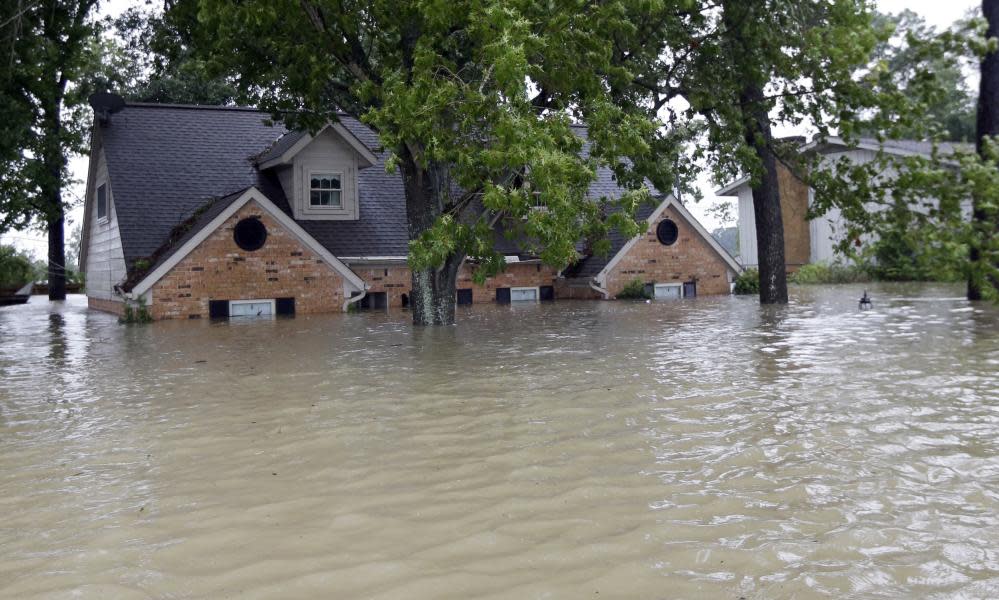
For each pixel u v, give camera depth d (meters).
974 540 3.78
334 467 5.31
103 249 25.64
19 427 6.94
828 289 27.81
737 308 19.53
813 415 6.52
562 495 4.58
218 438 6.27
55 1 20.00
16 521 4.40
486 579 3.43
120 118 24.77
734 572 3.46
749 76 16.88
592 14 12.76
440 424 6.57
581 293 26.23
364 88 13.17
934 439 5.67
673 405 7.08
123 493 4.85
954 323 13.84
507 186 13.23
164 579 3.50
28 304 32.06
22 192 25.83
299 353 11.84
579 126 26.92
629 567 3.52
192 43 17.39
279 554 3.76
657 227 26.67
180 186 23.16
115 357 12.06
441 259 11.55
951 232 15.27
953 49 15.32
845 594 3.22
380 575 3.49
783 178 36.50
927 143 34.53
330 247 23.06
